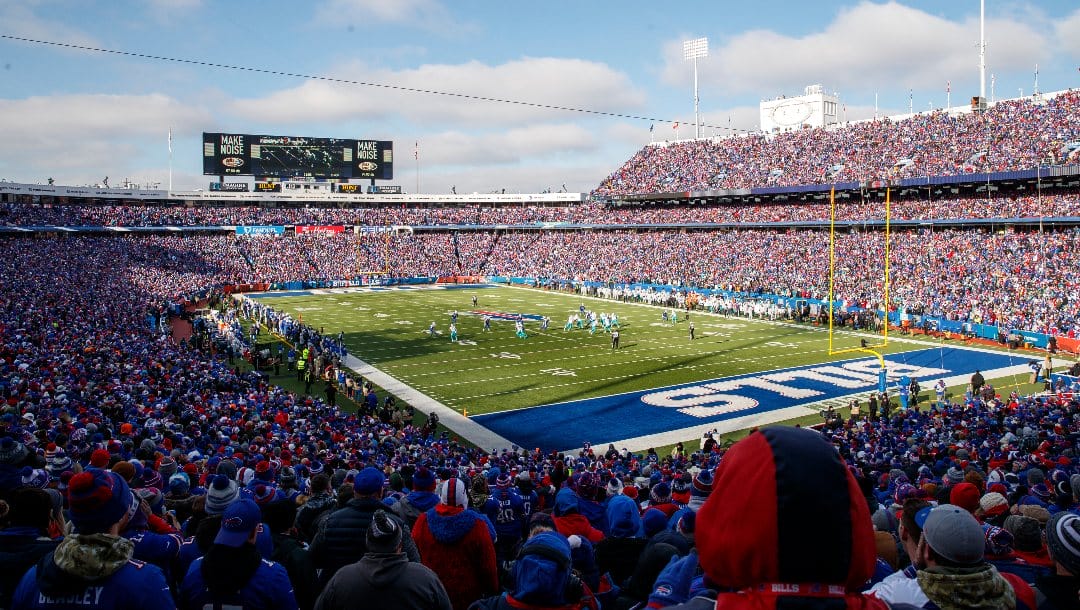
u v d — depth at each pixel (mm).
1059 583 3908
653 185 93500
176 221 96125
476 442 28484
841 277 62781
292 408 26578
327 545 5484
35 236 85188
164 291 67812
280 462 13812
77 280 65562
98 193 95250
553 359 43875
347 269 93125
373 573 3961
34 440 12781
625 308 66938
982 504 7664
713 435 29188
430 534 5191
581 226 98375
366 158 106250
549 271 88750
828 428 26516
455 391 36312
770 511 2055
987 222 60906
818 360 43031
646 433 29547
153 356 34812
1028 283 52188
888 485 12617
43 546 4332
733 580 2193
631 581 5105
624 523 6324
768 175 81500
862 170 73188
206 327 49250
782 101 112312
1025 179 60562
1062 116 63656
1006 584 3012
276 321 53625
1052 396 30594
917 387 32969
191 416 21625
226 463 9477
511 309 66938
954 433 21297
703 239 82812
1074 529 3773
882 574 4570
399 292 82625
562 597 4059
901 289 57531
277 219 102938
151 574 3703
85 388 23516
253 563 4156
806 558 2049
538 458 21875
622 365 42062
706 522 2254
